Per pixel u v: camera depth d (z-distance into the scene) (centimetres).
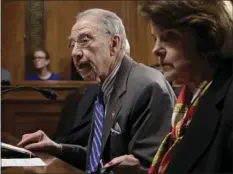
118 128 146
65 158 171
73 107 199
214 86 83
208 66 84
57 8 495
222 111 81
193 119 83
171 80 86
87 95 196
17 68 445
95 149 152
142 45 401
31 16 474
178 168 82
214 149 79
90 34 152
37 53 437
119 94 149
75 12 490
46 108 256
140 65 156
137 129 142
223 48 81
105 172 130
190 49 81
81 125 193
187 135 83
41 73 437
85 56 153
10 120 250
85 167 171
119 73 153
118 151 145
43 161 146
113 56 154
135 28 408
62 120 202
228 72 83
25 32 469
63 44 481
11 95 251
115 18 155
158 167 99
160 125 141
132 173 126
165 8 80
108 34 153
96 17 154
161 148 99
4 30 459
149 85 145
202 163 80
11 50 454
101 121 157
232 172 78
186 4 79
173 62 83
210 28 79
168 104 143
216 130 80
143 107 144
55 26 488
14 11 468
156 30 83
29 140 170
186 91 97
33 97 253
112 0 443
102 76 154
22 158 149
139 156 137
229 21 79
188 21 79
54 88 264
